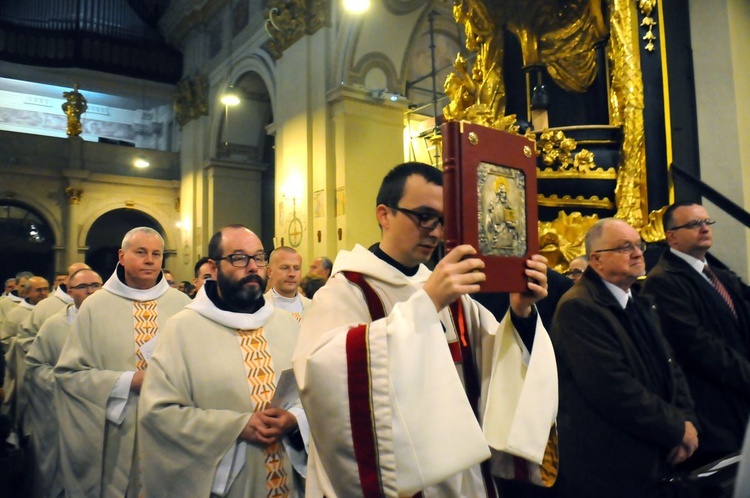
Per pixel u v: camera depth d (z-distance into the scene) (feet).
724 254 14.65
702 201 15.07
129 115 69.92
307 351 5.13
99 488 9.87
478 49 20.66
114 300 11.25
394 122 39.32
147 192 60.85
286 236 41.22
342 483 4.55
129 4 60.34
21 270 57.21
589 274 9.04
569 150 16.44
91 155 58.90
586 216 16.44
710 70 15.51
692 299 9.98
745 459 2.85
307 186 39.22
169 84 62.54
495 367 5.33
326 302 5.44
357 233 36.96
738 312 10.45
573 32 18.48
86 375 10.20
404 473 4.33
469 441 4.39
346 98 37.22
